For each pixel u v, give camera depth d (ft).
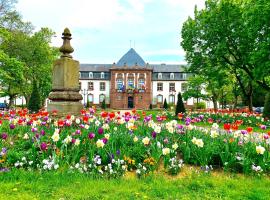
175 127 31.04
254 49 79.77
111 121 35.91
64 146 24.91
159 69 273.33
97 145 23.27
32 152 23.99
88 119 32.68
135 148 25.31
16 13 116.37
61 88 46.70
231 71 100.22
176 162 23.88
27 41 128.36
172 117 81.66
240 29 85.20
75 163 23.48
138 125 34.42
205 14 92.48
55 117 42.06
